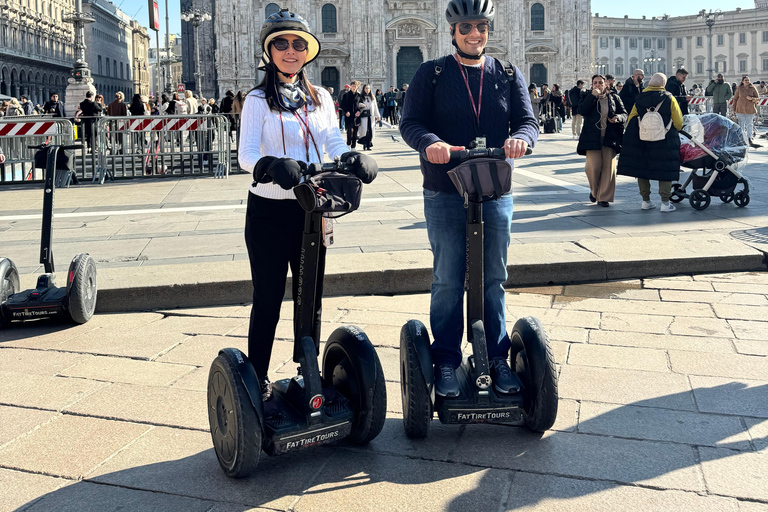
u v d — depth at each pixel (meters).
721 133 8.96
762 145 18.59
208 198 11.59
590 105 9.25
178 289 5.67
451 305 3.36
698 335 4.66
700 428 3.34
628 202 9.83
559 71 65.12
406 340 3.20
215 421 3.00
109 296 5.62
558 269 6.09
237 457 2.83
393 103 39.75
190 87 75.00
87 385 4.02
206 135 15.09
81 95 27.30
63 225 9.20
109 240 8.06
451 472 2.98
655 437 3.26
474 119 3.24
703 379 3.92
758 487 2.81
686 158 9.05
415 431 3.20
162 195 12.09
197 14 40.59
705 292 5.69
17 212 10.51
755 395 3.70
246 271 6.02
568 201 10.00
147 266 6.26
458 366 3.39
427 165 3.25
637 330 4.79
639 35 103.38
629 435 3.28
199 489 2.89
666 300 5.50
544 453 3.12
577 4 64.19
